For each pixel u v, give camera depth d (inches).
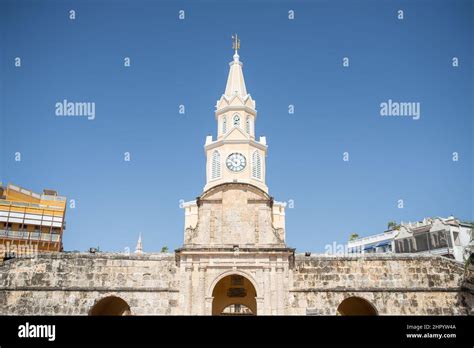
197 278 1378.0
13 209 2418.8
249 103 2429.9
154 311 1368.1
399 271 1437.0
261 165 2341.3
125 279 1403.8
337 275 1421.0
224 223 1454.2
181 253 1391.5
